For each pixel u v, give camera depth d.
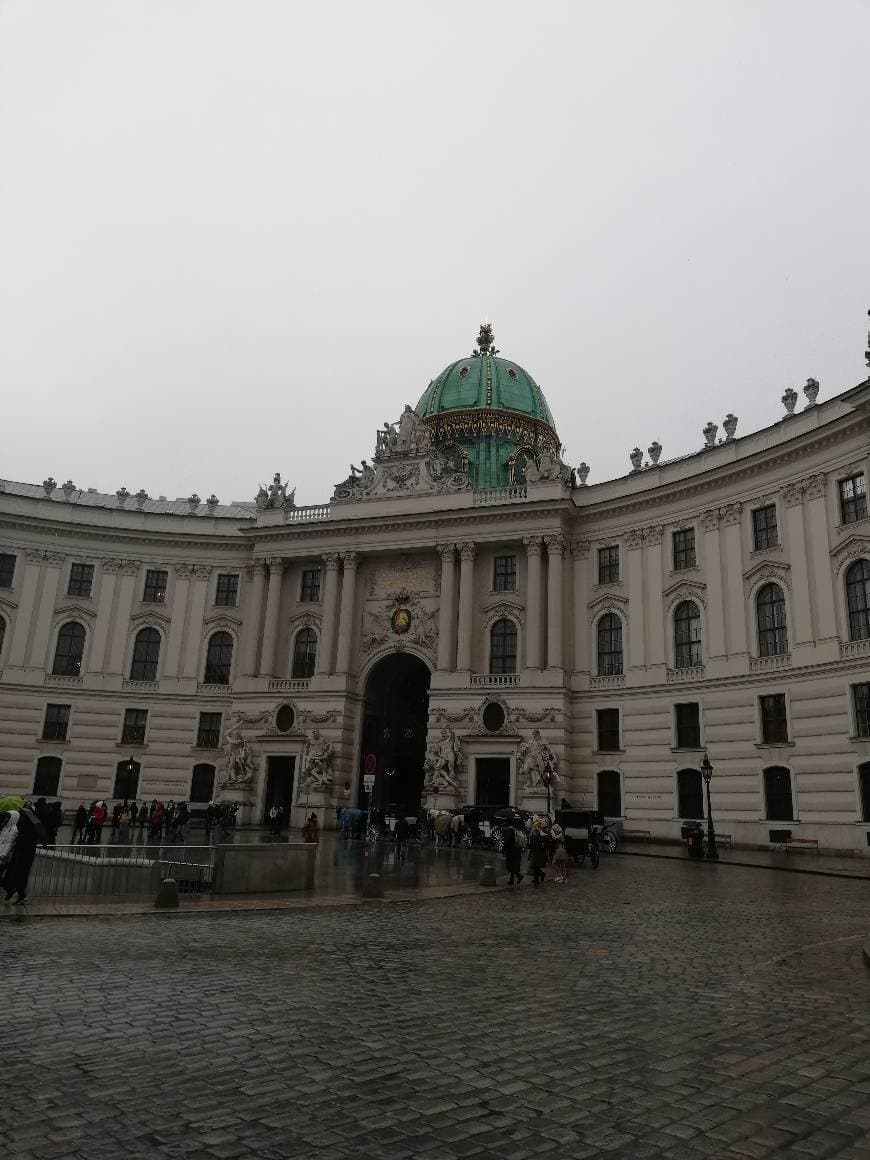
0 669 60.28
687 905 21.53
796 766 42.38
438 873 28.55
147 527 65.12
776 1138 6.39
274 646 61.31
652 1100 7.18
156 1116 6.65
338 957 13.56
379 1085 7.47
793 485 45.12
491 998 10.91
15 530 62.53
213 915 17.92
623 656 52.41
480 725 53.69
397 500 60.91
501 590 57.53
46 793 59.50
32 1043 8.43
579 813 35.31
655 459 55.16
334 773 56.41
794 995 11.21
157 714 62.00
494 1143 6.26
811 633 42.88
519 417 71.94
